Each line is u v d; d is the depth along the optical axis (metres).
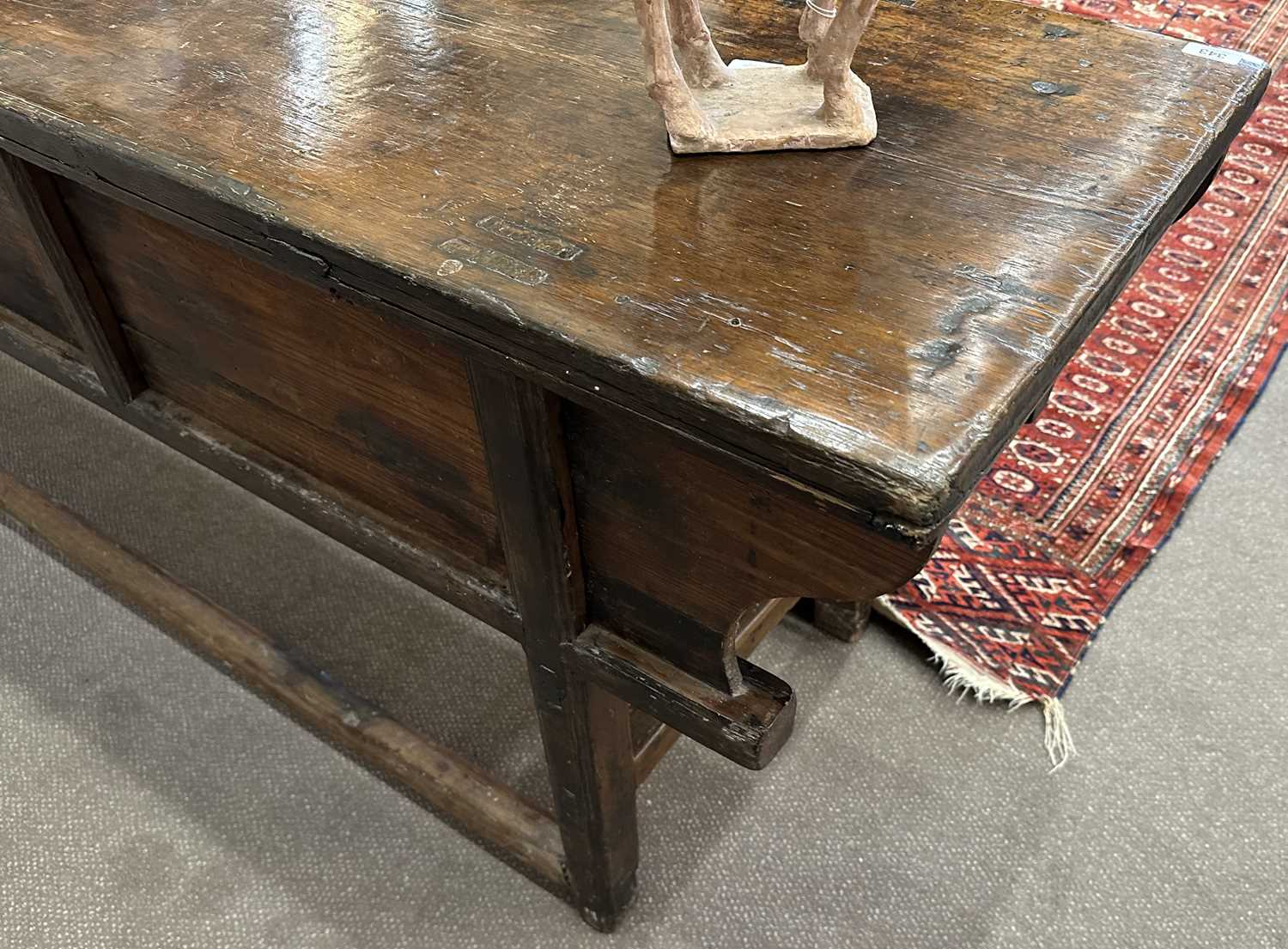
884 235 0.67
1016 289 0.63
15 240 1.07
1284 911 1.15
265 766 1.30
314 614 1.48
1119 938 1.13
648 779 1.29
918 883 1.19
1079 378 1.82
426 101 0.82
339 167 0.74
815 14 0.77
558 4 0.96
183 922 1.16
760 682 0.80
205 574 1.53
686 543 0.70
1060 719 1.33
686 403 0.57
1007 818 1.25
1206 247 2.07
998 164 0.74
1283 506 1.62
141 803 1.26
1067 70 0.85
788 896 1.18
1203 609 1.47
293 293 0.81
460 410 0.77
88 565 1.40
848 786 1.28
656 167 0.74
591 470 0.72
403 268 0.65
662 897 1.18
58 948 1.13
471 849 1.22
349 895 1.18
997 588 1.48
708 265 0.65
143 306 0.99
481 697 1.39
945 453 0.52
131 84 0.85
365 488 0.96
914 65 0.86
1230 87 0.82
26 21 0.95
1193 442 1.70
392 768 1.20
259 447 1.04
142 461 1.69
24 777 1.29
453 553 0.92
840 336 0.59
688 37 0.78
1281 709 1.35
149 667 1.41
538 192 0.72
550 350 0.61
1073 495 1.62
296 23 0.94
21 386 1.81
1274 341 1.88
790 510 0.61
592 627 0.85
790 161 0.75
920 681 1.40
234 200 0.71
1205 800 1.26
